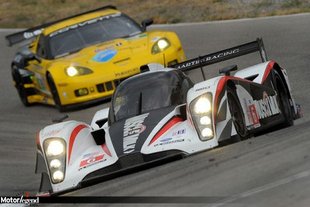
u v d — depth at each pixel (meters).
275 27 67.94
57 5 102.81
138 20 84.44
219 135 29.03
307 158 24.58
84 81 51.78
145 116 31.66
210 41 68.44
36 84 57.59
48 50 56.62
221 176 24.52
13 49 84.25
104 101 52.81
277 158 25.36
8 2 107.69
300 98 45.25
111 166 29.52
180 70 35.84
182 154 29.00
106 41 55.94
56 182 29.81
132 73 51.97
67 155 30.34
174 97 32.72
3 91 66.81
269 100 35.66
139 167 28.91
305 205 20.30
